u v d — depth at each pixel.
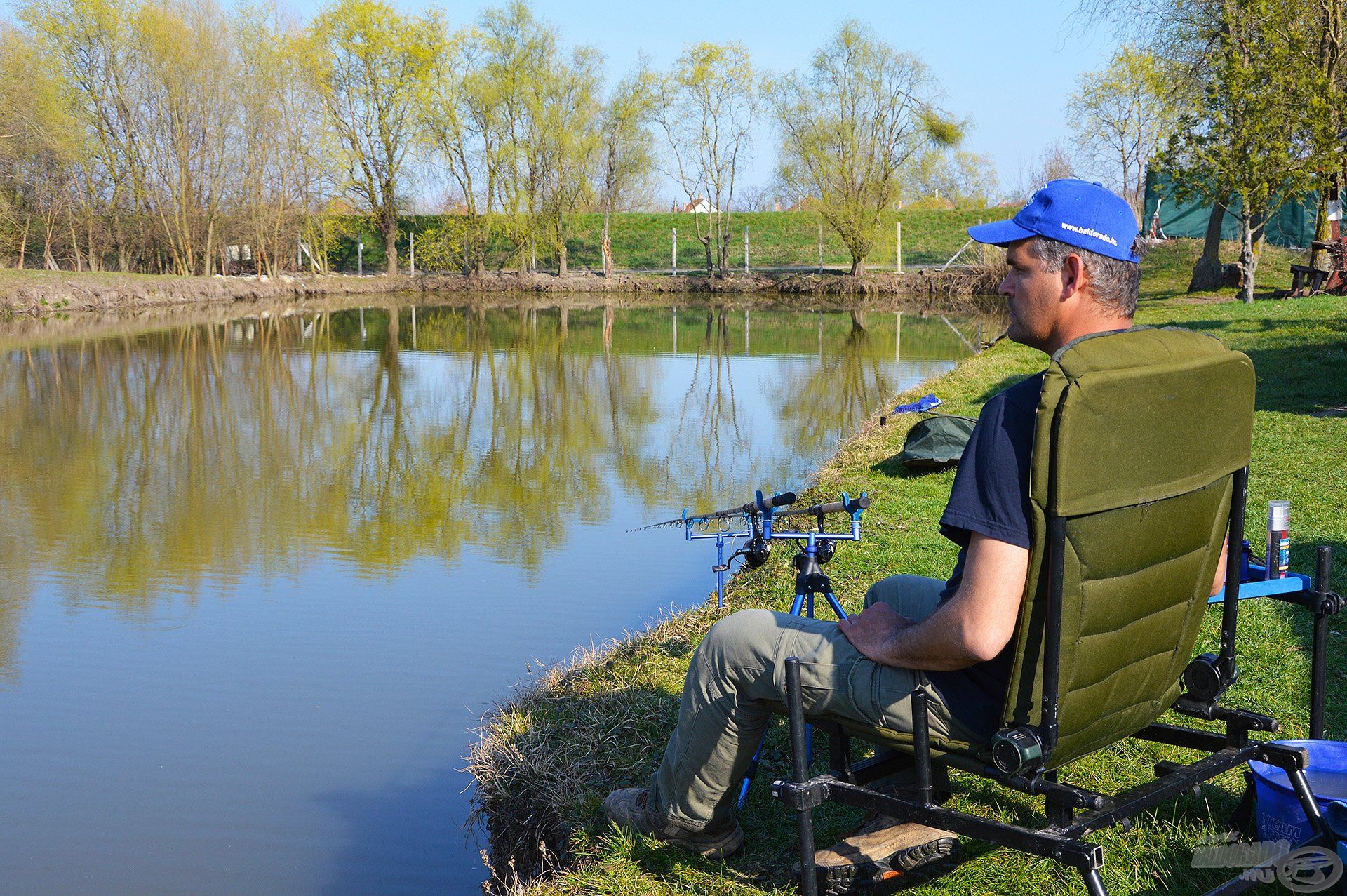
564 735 4.17
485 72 44.84
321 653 6.14
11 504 9.91
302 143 42.69
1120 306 2.31
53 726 5.21
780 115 40.12
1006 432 2.12
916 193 50.59
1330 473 7.25
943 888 2.82
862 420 13.46
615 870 3.05
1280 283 24.52
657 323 29.88
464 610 6.80
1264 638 4.34
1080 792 2.18
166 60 38.25
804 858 2.35
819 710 2.50
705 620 5.41
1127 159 37.72
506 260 49.91
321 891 3.75
